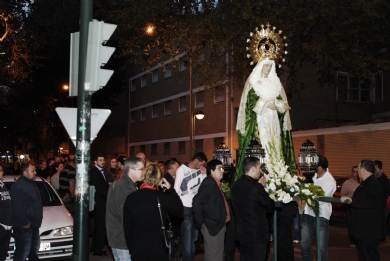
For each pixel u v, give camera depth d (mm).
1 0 19859
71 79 7047
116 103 41156
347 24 18047
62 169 14102
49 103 37812
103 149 52781
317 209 7777
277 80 9125
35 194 7824
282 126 9219
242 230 6617
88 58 6762
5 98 23625
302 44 18484
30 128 40500
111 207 6332
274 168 7914
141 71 45156
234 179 8930
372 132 20141
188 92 36219
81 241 6555
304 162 8719
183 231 8750
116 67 37469
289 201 7691
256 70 9078
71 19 23938
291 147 9242
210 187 7031
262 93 8875
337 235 13938
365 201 7262
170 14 19719
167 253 5500
